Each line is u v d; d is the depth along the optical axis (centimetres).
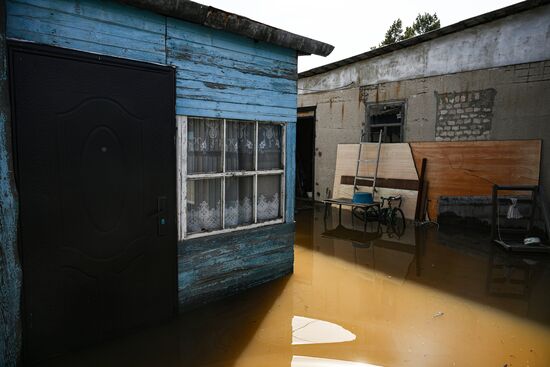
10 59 236
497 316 367
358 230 705
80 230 275
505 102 670
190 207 358
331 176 958
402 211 764
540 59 630
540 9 623
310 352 301
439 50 748
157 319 327
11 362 242
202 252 360
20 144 244
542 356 300
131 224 302
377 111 859
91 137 275
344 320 355
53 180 259
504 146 673
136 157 301
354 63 901
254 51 389
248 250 404
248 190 408
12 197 237
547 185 634
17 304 245
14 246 240
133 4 291
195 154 357
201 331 325
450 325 349
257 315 358
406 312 374
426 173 766
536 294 419
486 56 688
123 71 288
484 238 646
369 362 289
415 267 503
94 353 284
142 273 312
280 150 436
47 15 256
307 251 570
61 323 271
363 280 456
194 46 338
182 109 333
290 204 447
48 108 254
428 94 768
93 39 278
